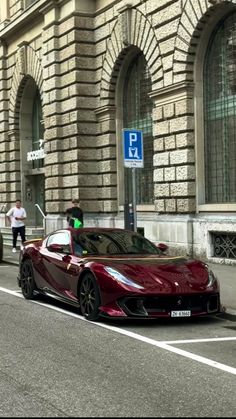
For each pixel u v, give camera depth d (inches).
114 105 796.6
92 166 831.1
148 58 692.1
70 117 835.4
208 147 637.9
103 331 325.4
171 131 653.9
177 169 646.5
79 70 818.2
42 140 1008.2
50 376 235.6
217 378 235.6
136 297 328.5
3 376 235.3
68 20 829.8
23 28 1009.5
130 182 790.5
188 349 286.0
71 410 195.5
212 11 594.2
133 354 274.4
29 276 438.6
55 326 338.6
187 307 336.8
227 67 607.5
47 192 903.1
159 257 379.2
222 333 325.4
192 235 631.8
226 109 610.5
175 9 637.9
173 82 644.1
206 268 367.9
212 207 617.6
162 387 222.5
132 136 468.1
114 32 764.0
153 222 688.4
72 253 387.9
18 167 1093.8
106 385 223.9
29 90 1071.0
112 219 788.6
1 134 1126.4
